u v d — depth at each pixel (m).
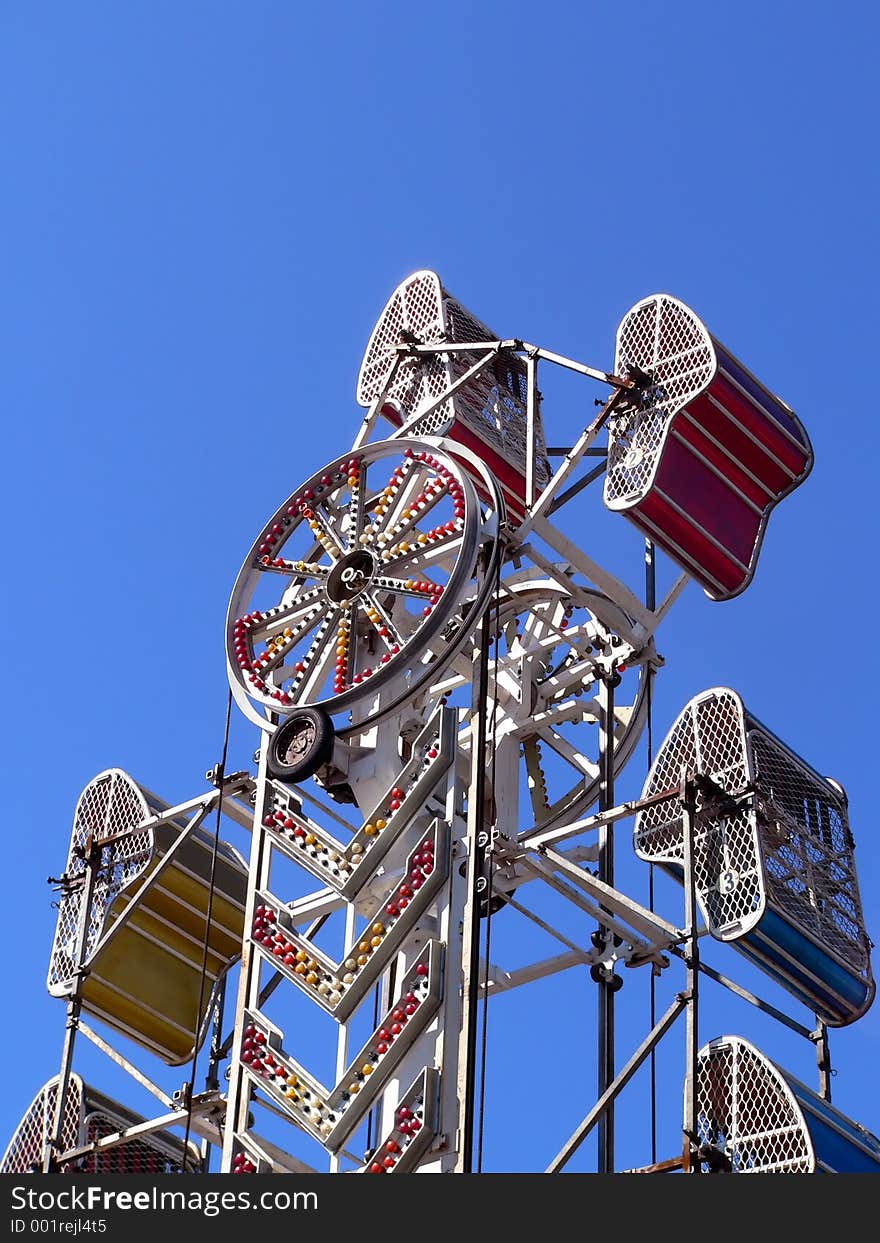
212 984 41.34
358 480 39.19
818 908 37.59
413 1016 34.25
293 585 39.41
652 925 36.53
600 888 36.75
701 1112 35.69
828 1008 37.75
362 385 43.22
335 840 36.78
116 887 40.97
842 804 39.16
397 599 38.66
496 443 41.84
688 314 39.28
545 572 39.53
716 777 37.72
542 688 40.47
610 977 37.41
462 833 35.84
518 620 42.38
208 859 41.62
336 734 36.66
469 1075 33.31
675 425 38.69
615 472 39.00
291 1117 34.78
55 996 40.56
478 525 37.19
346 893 36.22
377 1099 34.59
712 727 38.12
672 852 37.84
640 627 39.81
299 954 35.97
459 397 41.75
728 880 36.94
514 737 39.97
